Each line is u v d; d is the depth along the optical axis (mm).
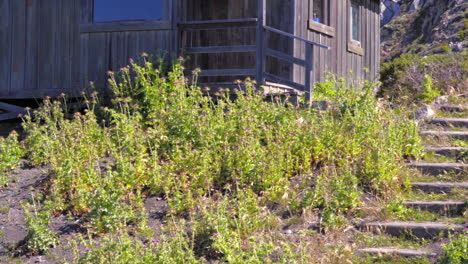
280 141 7199
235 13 11445
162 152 7484
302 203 6227
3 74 11148
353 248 5578
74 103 10586
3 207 6680
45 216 6113
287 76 11555
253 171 6641
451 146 7895
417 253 5352
